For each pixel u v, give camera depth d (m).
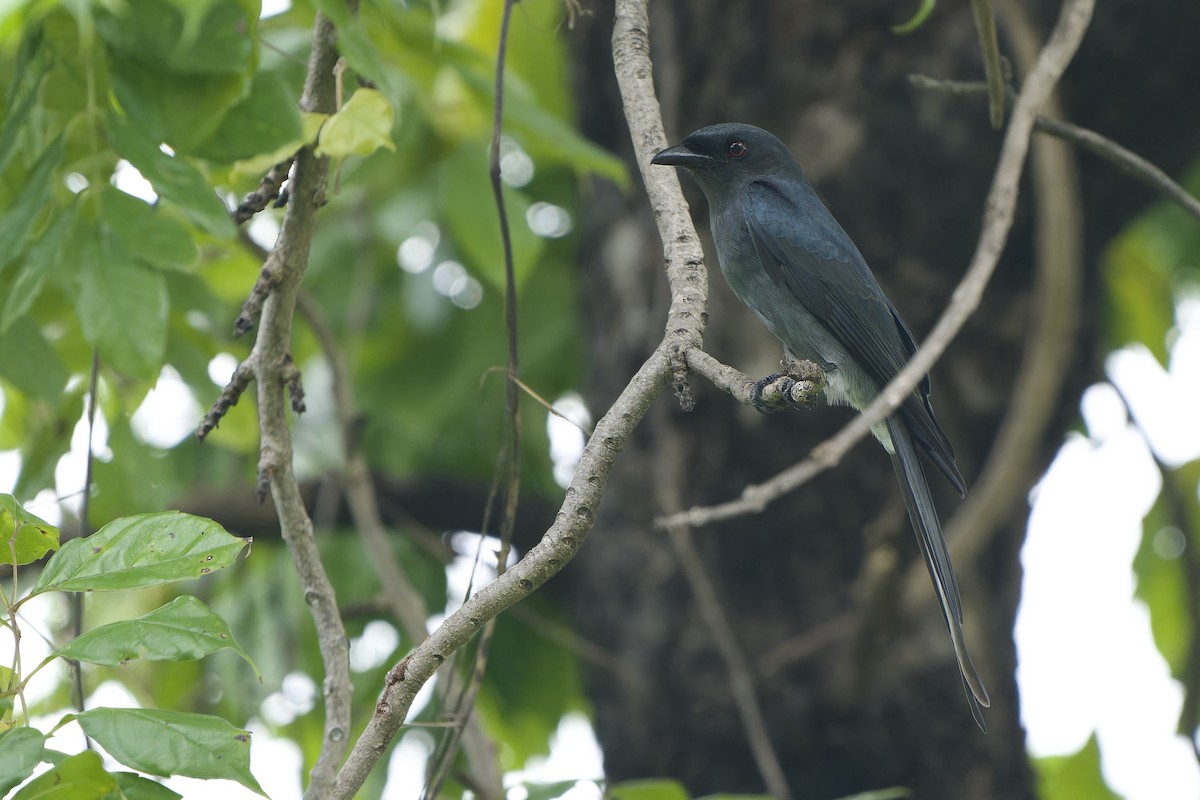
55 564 5.20
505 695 13.65
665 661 11.14
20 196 6.64
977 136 10.99
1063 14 7.40
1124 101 11.05
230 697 12.19
